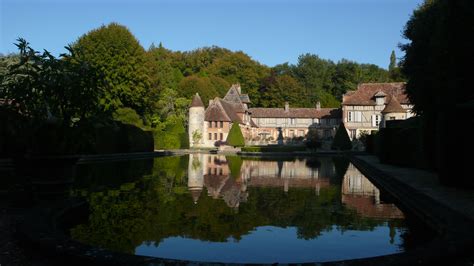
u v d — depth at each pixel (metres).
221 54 111.69
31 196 9.55
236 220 9.04
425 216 8.99
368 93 62.62
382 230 8.23
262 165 27.42
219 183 16.11
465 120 13.43
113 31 47.12
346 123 62.03
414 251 5.40
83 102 10.64
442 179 14.11
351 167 25.98
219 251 6.73
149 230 8.03
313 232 8.03
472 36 14.36
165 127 58.84
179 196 12.41
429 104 20.12
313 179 18.17
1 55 38.53
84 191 13.16
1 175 15.21
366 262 4.91
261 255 6.54
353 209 10.55
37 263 5.42
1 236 6.77
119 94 45.72
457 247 5.59
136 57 48.06
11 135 10.20
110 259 4.96
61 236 6.00
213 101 71.06
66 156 10.07
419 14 25.52
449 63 15.69
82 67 10.52
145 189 13.89
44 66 10.07
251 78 97.62
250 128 79.50
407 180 15.91
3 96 10.16
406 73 24.52
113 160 29.36
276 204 11.20
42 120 9.99
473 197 11.32
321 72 103.12
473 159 13.12
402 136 23.56
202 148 62.97
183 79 83.88
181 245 7.04
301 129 79.19
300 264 4.89
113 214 9.50
